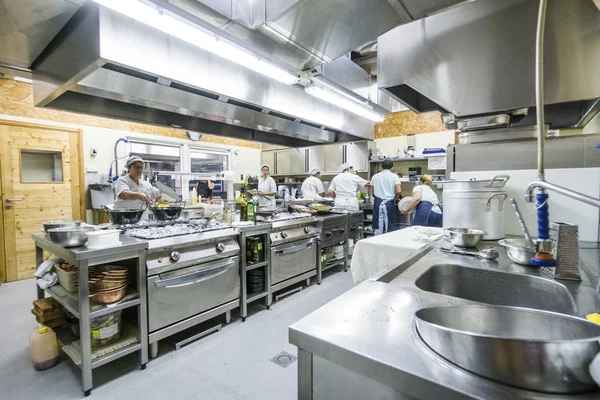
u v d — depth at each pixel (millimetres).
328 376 568
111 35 1579
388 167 4195
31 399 1611
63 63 1842
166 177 5223
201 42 1817
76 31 1701
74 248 1682
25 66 2176
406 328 605
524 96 1664
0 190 3574
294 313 2711
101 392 1668
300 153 6438
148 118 2775
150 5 1464
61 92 1967
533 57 1595
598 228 1561
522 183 1785
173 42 1891
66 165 4043
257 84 2531
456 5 1870
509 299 1075
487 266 1161
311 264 3398
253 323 2512
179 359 1988
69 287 1894
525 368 420
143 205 2717
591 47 1479
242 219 2891
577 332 581
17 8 1612
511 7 1610
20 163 3701
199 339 2244
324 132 3953
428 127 5258
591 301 803
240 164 6473
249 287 2771
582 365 413
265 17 1597
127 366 1913
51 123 3914
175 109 2320
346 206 4590
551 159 1888
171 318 2031
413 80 1918
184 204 3047
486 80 1731
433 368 465
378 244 1679
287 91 2855
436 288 1177
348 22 1617
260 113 2924
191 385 1728
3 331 2375
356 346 534
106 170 4395
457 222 1740
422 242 1673
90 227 2205
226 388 1702
